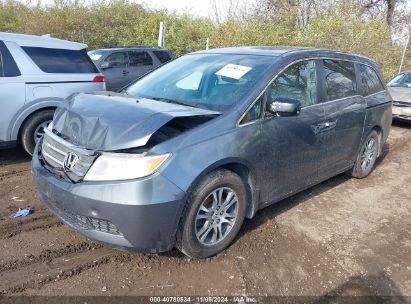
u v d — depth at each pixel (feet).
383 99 18.31
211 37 54.49
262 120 11.40
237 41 50.08
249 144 10.90
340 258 11.51
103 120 9.57
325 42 48.55
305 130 12.90
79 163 9.41
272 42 49.39
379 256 11.80
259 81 11.68
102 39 69.92
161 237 9.44
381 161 22.04
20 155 18.99
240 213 11.30
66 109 10.94
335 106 14.49
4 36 17.15
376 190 17.24
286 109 11.21
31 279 9.55
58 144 10.20
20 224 12.14
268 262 10.98
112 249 11.05
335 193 16.51
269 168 11.86
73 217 9.77
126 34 71.26
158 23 72.69
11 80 16.83
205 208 10.30
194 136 9.83
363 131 16.80
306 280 10.37
